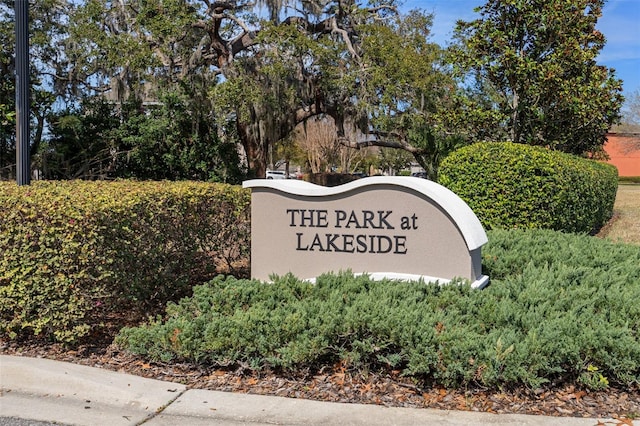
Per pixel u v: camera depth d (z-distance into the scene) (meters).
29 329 5.17
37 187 6.21
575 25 14.28
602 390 4.00
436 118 15.75
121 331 4.80
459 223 5.69
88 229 4.73
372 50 16.88
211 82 17.14
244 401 3.88
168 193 6.11
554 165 9.59
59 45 17.39
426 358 3.95
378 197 5.98
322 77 17.52
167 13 15.94
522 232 8.48
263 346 4.25
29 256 4.77
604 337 4.04
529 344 4.04
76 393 4.04
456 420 3.60
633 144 43.81
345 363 4.20
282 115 17.81
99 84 18.27
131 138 15.96
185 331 4.41
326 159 34.22
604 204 14.21
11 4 15.98
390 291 5.10
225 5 17.34
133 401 3.89
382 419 3.62
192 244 6.52
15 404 3.89
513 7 14.41
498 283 5.68
